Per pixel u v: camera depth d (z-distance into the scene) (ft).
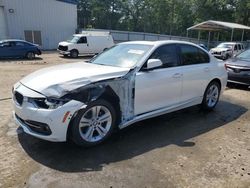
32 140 14.35
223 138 15.79
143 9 211.82
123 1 211.82
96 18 211.61
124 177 11.25
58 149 13.43
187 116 19.60
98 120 13.71
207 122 18.47
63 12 100.01
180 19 197.67
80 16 213.25
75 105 12.39
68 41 74.02
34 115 12.31
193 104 19.38
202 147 14.42
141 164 12.35
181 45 18.28
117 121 14.70
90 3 211.82
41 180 10.83
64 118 12.21
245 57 33.24
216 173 11.89
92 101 13.05
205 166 12.44
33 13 91.76
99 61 17.34
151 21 213.05
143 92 15.25
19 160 12.32
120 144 14.32
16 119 13.85
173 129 16.85
